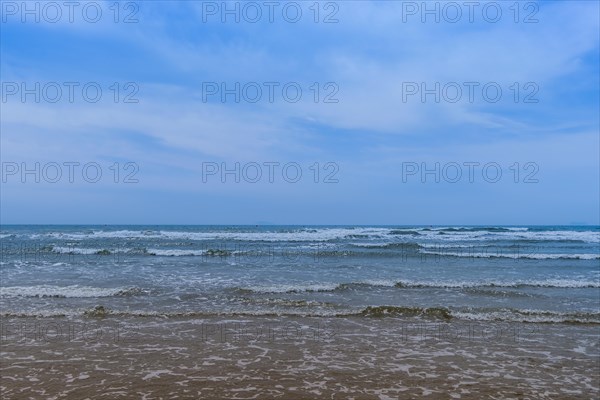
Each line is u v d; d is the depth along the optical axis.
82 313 10.33
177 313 10.47
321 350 7.89
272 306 11.35
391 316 10.48
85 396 5.74
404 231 52.06
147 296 12.50
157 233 46.19
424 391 6.07
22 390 5.90
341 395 5.91
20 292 12.66
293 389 6.10
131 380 6.33
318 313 10.64
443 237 43.41
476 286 14.64
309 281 15.57
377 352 7.81
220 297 12.44
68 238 37.53
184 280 15.49
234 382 6.33
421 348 8.07
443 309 10.88
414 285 14.47
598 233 53.50
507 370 6.93
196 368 6.88
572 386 6.30
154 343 8.17
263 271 18.09
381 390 6.09
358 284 14.51
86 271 17.61
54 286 13.95
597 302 12.32
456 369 6.96
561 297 12.99
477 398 5.85
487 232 54.88
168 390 5.99
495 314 10.67
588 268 20.16
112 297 12.30
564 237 45.03
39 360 7.14
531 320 10.15
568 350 8.01
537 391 6.11
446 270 18.97
